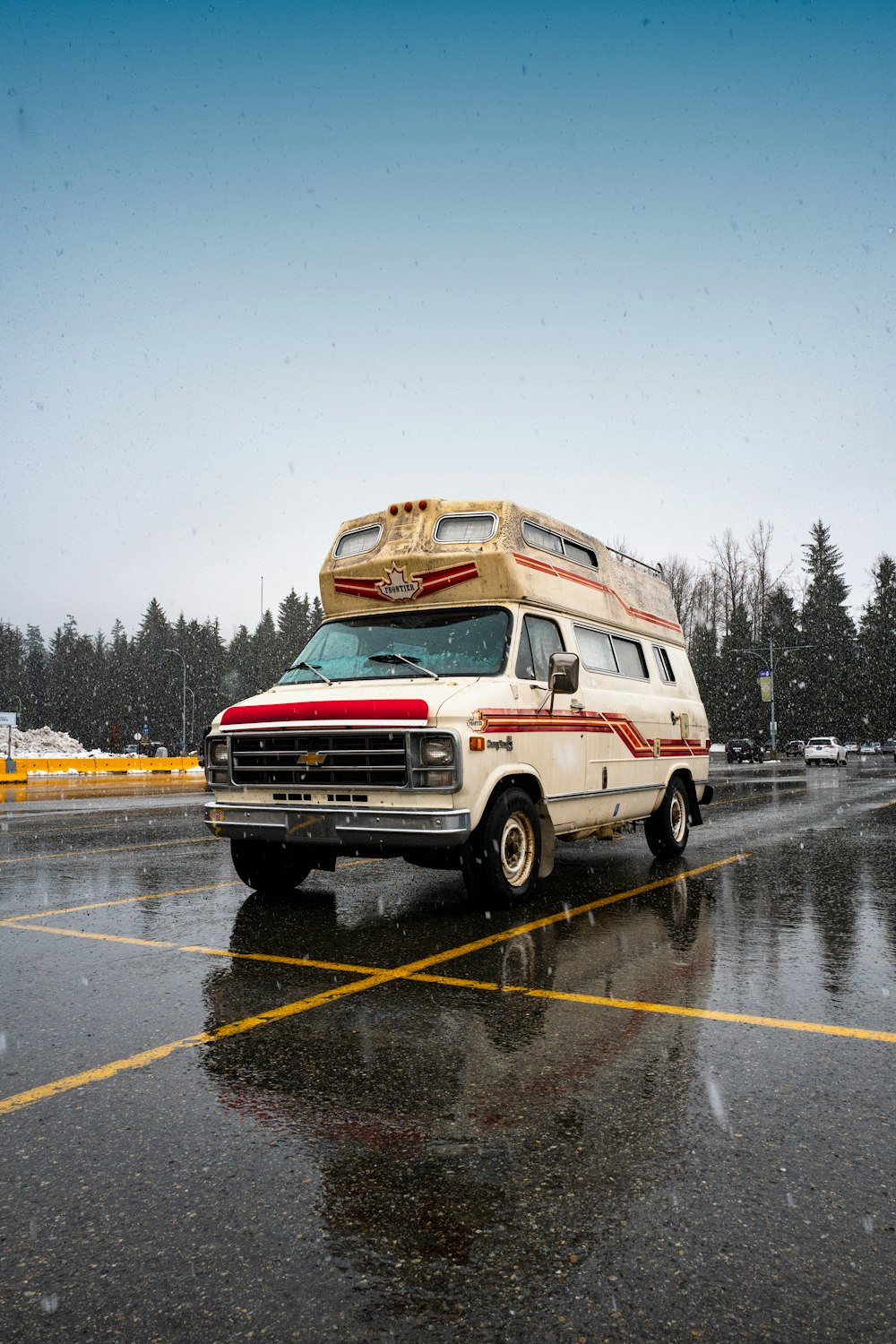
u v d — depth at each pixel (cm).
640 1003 443
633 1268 226
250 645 11150
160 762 3788
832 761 4747
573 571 801
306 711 632
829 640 7575
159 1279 224
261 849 704
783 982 480
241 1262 230
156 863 927
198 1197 261
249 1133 302
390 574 727
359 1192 264
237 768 663
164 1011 431
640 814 881
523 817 679
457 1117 313
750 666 6881
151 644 11331
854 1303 213
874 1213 252
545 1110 318
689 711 1012
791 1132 301
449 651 681
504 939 578
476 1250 235
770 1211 252
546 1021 415
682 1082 342
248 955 536
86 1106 324
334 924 623
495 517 707
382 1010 431
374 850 636
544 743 689
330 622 759
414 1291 218
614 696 825
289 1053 375
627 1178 270
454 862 637
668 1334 203
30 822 1428
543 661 719
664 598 1037
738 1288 219
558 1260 230
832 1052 375
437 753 589
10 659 11438
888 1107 321
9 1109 321
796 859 951
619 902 706
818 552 8081
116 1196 262
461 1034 397
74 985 475
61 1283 223
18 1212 254
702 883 803
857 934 596
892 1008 435
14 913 666
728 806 1656
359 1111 318
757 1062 363
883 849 1037
